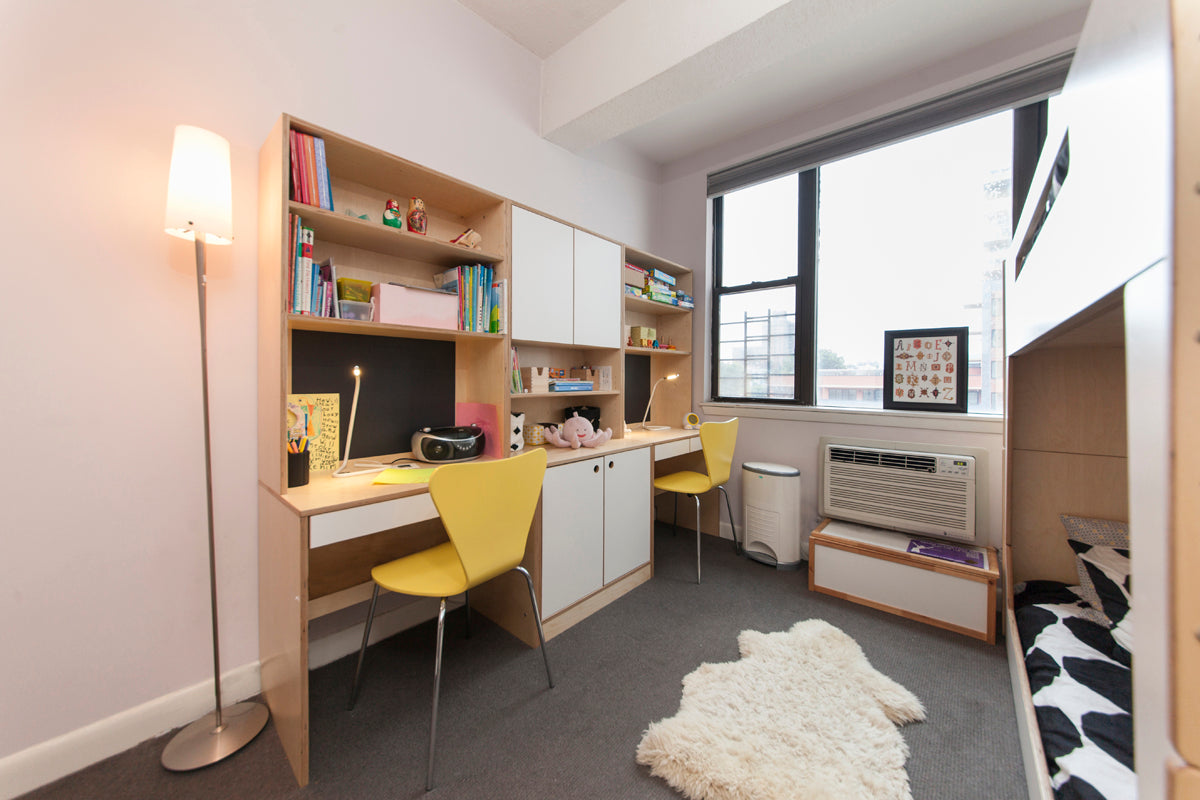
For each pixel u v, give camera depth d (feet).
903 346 8.07
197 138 3.96
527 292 6.68
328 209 4.77
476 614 6.86
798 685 4.97
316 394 5.39
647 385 10.76
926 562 6.43
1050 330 3.15
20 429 3.78
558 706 4.79
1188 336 1.11
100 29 4.09
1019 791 3.76
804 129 9.00
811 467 8.91
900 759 3.97
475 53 7.04
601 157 9.52
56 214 3.92
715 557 9.07
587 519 6.69
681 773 3.83
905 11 6.45
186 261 4.57
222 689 4.81
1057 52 6.47
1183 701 1.12
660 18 6.40
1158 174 1.22
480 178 7.12
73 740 3.97
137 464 4.33
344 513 4.14
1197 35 1.10
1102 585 4.86
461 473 4.06
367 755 4.16
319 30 5.42
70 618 4.01
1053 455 5.92
